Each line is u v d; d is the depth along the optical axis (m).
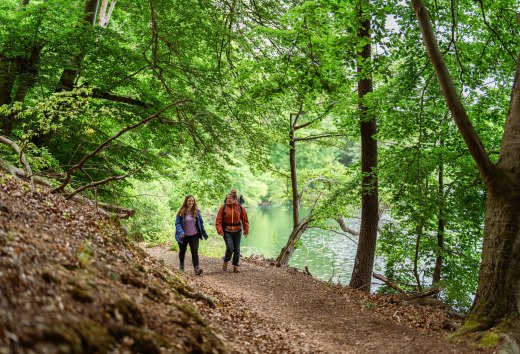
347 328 6.70
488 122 12.12
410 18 9.93
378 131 11.50
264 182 51.06
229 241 10.30
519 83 6.76
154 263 6.05
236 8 12.22
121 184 12.53
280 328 6.12
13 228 3.93
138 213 16.25
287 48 10.88
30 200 5.28
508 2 9.83
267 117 13.91
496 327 6.05
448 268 13.46
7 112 7.51
